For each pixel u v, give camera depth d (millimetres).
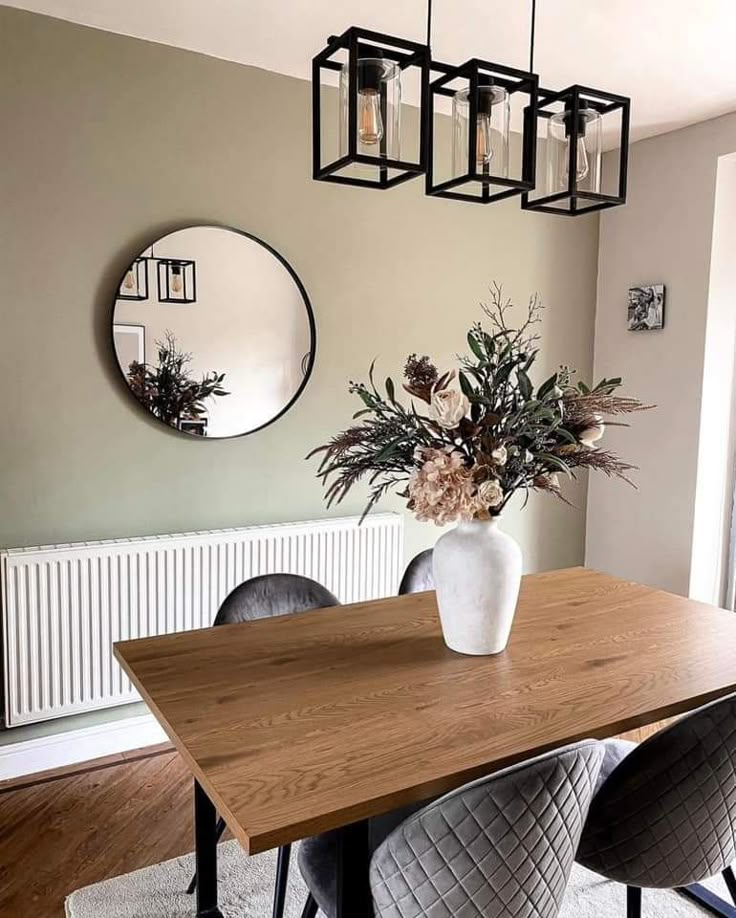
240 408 2967
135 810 2459
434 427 1630
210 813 1670
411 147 3299
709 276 3416
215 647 1797
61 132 2541
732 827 1470
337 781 1188
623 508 3898
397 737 1341
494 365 1670
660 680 1606
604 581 2418
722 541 3666
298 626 1953
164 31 2592
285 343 3043
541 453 1663
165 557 2746
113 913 1970
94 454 2713
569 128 1674
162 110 2713
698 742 1364
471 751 1290
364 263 3227
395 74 1485
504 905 1187
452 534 1739
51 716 2588
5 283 2500
